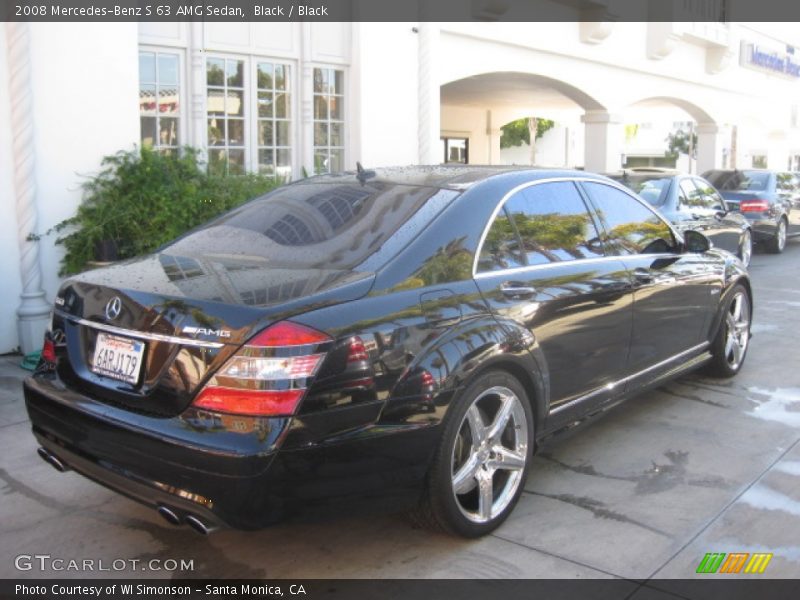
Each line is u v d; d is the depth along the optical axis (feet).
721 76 68.03
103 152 23.79
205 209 23.95
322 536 12.55
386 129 34.06
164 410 10.38
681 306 17.38
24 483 14.52
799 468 15.16
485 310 12.20
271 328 9.92
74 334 11.80
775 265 44.80
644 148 157.17
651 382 16.72
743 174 51.78
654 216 17.48
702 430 17.20
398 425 10.75
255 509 9.83
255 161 30.50
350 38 32.78
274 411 9.78
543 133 115.14
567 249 14.52
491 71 41.34
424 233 12.12
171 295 10.66
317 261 11.78
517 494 12.86
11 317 22.24
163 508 10.43
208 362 10.02
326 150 32.99
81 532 12.76
